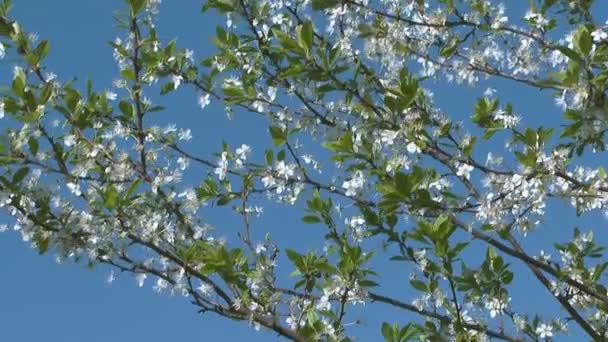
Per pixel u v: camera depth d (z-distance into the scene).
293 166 6.70
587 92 5.63
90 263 6.09
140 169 6.54
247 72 7.02
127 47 6.87
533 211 6.04
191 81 7.09
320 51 6.22
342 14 6.76
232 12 7.00
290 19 7.05
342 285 5.95
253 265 6.42
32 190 5.98
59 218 6.04
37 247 6.11
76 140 6.26
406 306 6.24
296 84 6.89
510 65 6.59
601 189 6.06
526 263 6.42
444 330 6.15
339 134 6.65
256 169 6.77
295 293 6.22
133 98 6.72
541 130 6.04
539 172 5.99
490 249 6.29
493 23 6.54
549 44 6.38
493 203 6.06
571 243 6.70
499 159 6.34
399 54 6.84
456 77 6.73
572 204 6.12
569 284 6.30
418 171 5.79
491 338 6.24
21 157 6.03
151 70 6.97
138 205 6.38
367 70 6.72
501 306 6.21
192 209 6.54
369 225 6.22
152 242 6.14
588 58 5.63
